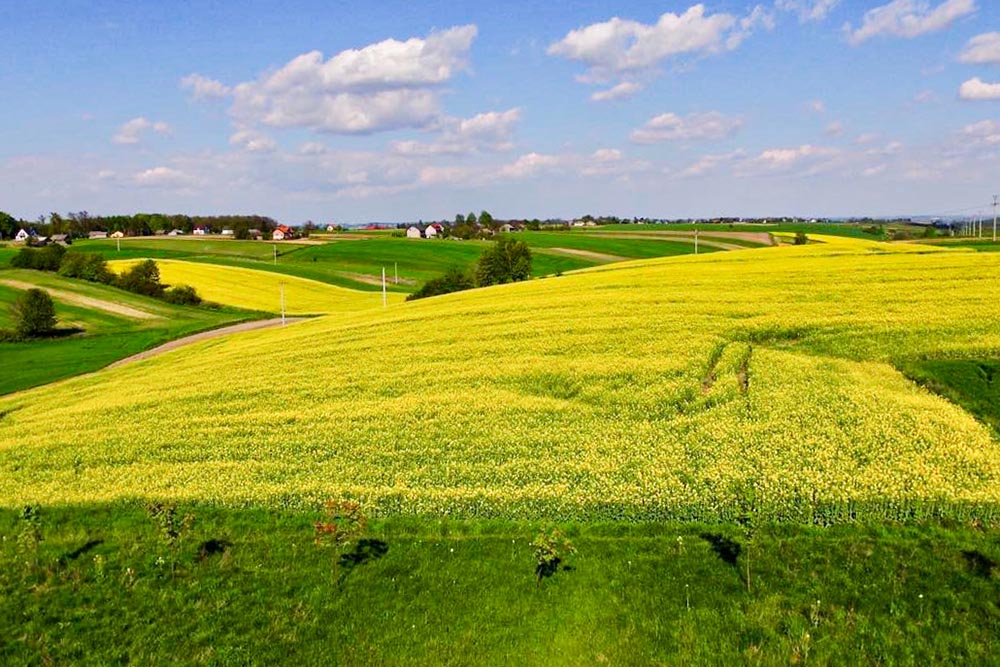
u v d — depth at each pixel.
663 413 29.72
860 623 16.12
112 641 17.58
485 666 16.11
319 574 20.05
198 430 33.47
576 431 28.77
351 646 16.98
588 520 21.95
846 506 20.38
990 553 18.02
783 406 28.34
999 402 27.67
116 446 32.41
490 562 20.05
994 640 15.27
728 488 22.34
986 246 104.50
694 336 39.03
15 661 16.92
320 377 40.47
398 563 20.38
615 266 84.06
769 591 17.58
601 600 17.95
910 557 18.25
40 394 50.62
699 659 15.63
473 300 62.03
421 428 30.61
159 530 22.98
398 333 49.44
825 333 37.28
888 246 95.19
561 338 41.75
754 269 61.91
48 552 22.23
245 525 23.41
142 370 53.69
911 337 35.22
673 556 19.53
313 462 28.22
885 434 24.94
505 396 33.50
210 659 16.73
